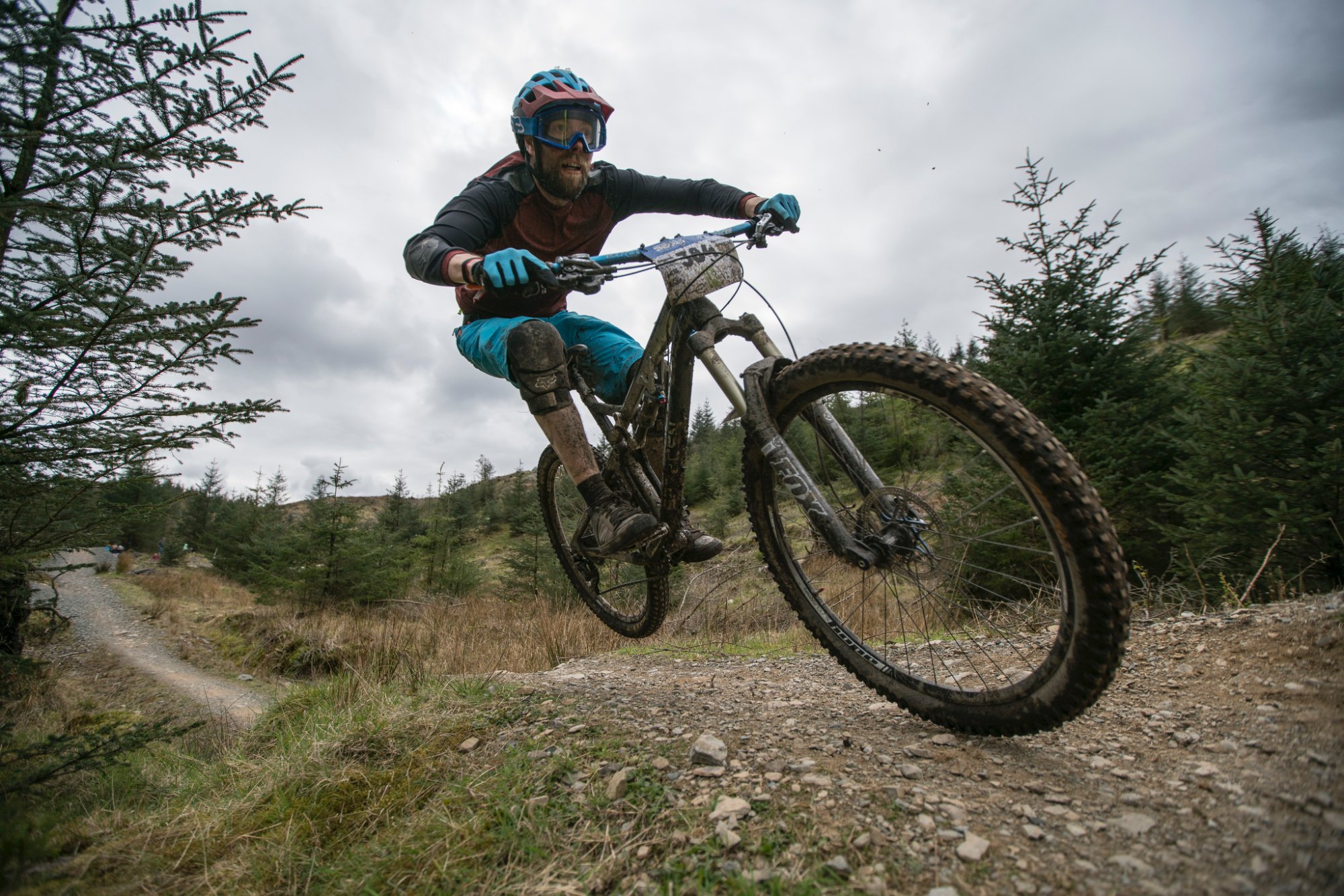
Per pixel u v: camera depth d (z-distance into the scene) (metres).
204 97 2.24
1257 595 4.09
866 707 2.08
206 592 20.22
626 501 2.21
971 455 3.48
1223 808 1.19
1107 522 1.30
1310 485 4.01
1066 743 1.58
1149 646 2.21
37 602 3.46
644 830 1.41
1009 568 4.61
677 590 8.43
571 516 5.53
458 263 1.99
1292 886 0.95
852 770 1.52
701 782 1.55
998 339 6.37
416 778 1.90
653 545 2.28
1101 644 1.32
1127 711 1.72
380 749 2.15
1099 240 6.06
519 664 6.18
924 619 1.79
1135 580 5.58
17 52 1.85
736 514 17.34
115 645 11.70
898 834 1.25
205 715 6.65
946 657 2.77
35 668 2.49
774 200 2.16
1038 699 1.47
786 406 1.81
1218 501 4.46
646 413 2.28
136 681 9.21
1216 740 1.46
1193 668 1.94
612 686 2.58
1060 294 6.04
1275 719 1.50
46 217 2.07
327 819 1.77
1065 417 6.08
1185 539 4.87
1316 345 4.35
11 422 2.32
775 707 2.10
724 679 2.89
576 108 2.28
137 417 2.54
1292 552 4.17
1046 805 1.30
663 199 2.66
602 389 2.55
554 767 1.73
